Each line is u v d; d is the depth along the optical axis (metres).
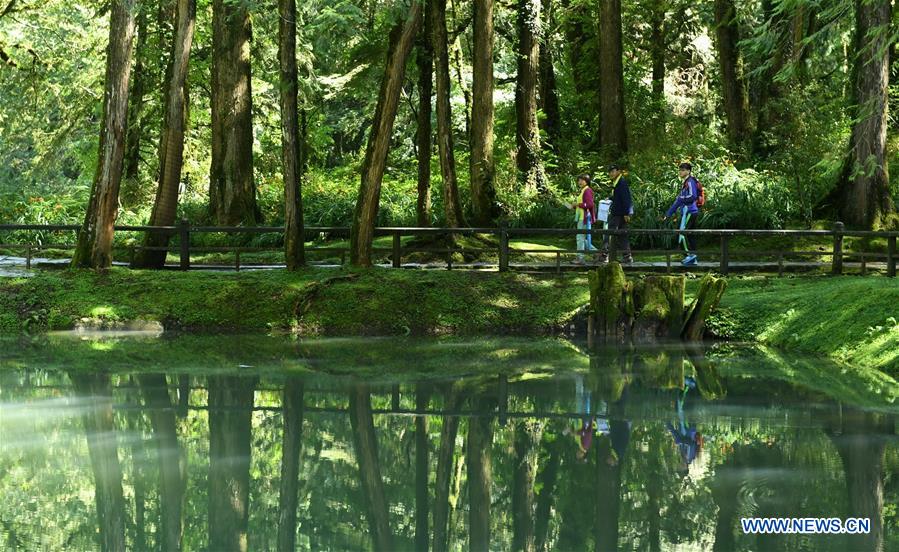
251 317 17.78
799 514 7.48
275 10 28.50
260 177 35.88
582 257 20.81
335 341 16.59
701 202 19.81
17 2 32.28
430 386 12.58
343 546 6.97
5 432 10.10
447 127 22.03
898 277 18.16
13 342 16.17
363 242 19.09
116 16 18.33
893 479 8.32
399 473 8.83
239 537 7.18
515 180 27.44
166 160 20.31
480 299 18.17
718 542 6.92
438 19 21.61
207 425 10.48
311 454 9.41
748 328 16.75
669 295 17.22
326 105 43.28
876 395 11.80
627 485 8.33
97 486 8.36
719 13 33.50
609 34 29.52
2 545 6.92
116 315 17.75
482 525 7.42
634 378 13.10
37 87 31.77
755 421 10.53
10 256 25.36
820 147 26.19
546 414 11.00
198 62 32.66
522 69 28.72
